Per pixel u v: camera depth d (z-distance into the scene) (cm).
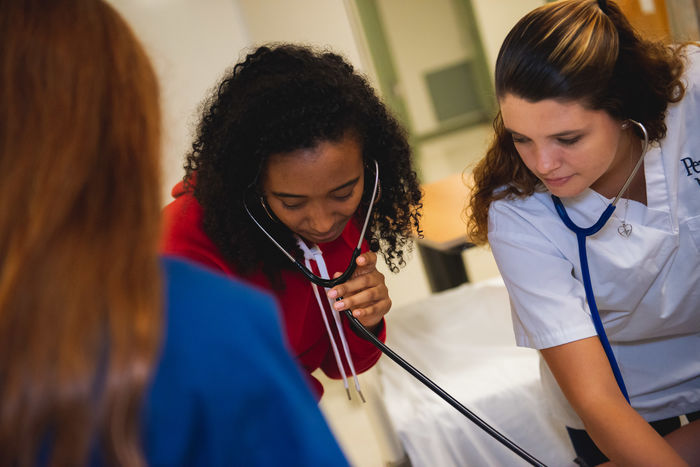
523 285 100
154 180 44
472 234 117
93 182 41
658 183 99
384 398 167
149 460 41
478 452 152
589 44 81
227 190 93
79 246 39
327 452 45
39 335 36
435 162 614
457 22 624
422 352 187
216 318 43
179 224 102
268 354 45
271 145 84
